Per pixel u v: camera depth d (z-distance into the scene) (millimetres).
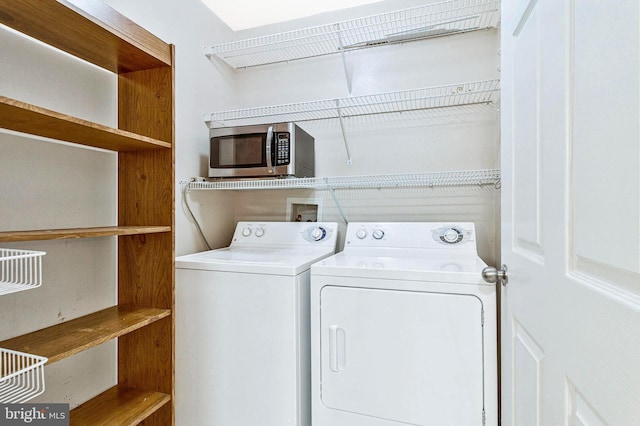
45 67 1161
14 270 1061
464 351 1143
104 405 1258
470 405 1134
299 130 1827
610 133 446
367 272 1254
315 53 2107
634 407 388
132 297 1396
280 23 2158
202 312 1437
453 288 1158
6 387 939
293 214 2170
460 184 1846
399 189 1957
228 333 1391
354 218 2047
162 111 1350
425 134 1901
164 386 1340
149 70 1372
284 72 2191
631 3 399
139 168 1381
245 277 1368
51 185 1168
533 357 750
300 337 1329
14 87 1071
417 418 1185
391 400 1213
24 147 1088
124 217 1405
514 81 910
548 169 659
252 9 2303
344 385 1269
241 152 1786
